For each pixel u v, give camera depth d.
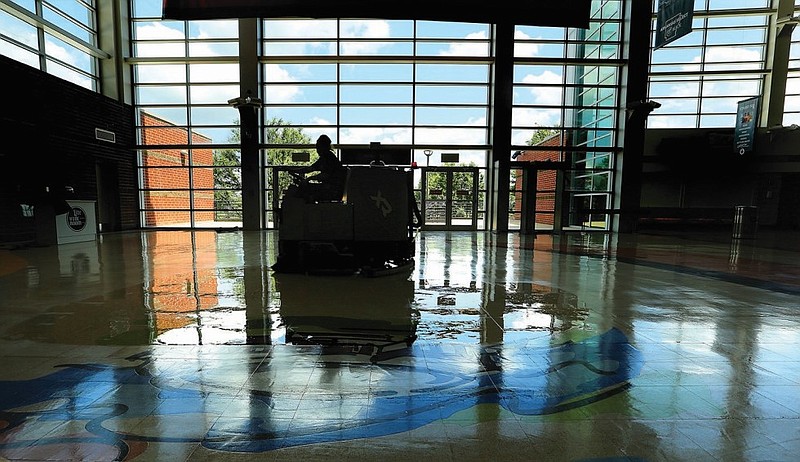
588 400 2.45
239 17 8.03
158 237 12.91
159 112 16.39
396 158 15.73
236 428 2.12
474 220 16.38
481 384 2.64
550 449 1.98
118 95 15.56
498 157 15.75
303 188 6.76
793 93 16.81
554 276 6.45
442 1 7.99
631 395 2.52
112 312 4.25
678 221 16.84
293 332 3.62
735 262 8.07
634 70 15.64
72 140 13.06
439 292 5.28
